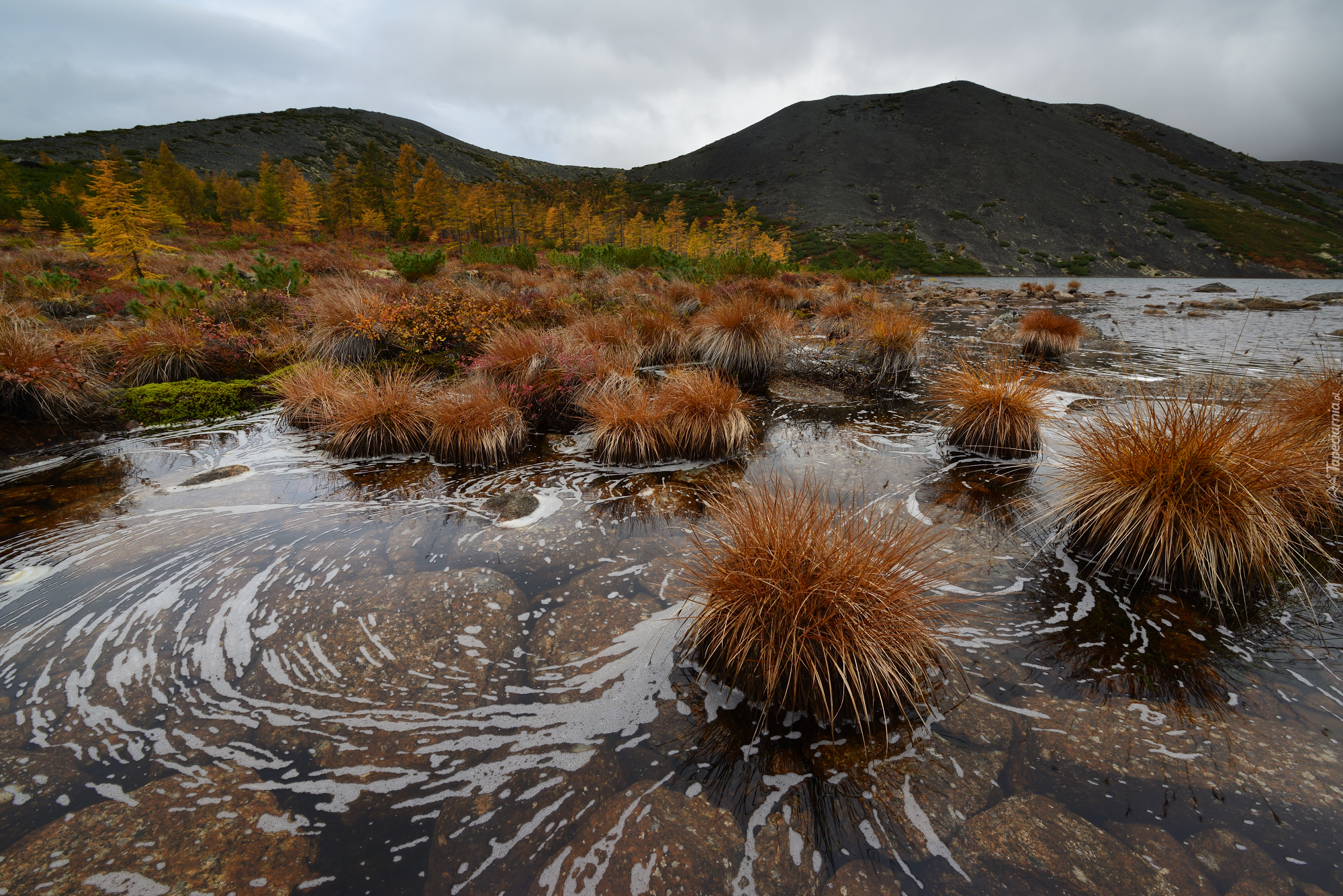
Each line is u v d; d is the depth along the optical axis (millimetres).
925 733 2311
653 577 3531
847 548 2568
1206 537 3238
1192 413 3539
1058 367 10000
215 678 2641
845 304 13703
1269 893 1670
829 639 2379
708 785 2094
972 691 2527
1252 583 3285
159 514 4426
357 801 2035
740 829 1925
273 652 2824
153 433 6492
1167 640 2867
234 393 7527
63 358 6582
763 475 5344
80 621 3057
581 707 2477
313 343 8680
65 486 4973
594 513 4523
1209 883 1710
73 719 2381
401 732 2340
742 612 2521
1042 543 3908
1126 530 3518
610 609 3193
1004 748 2232
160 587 3398
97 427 6355
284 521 4336
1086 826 1904
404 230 57062
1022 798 2025
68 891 1699
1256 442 3455
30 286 11281
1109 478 3791
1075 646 2822
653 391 6980
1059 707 2420
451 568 3666
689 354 9828
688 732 2336
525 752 2250
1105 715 2371
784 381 9195
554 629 3023
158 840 1866
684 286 13844
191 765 2168
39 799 2006
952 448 6156
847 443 6359
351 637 2945
